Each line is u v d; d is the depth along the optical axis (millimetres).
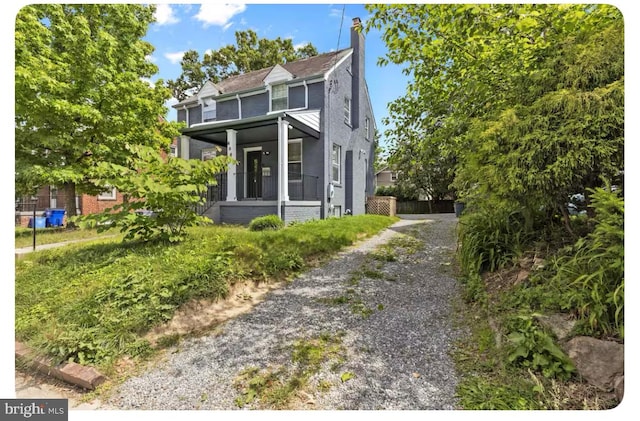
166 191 4152
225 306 3057
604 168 2008
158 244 4457
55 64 7715
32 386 1944
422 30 3768
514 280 2680
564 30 2768
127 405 1764
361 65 12609
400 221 10461
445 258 4586
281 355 2170
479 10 2971
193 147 12430
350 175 11844
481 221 3488
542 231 3049
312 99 10164
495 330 2164
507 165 2367
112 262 3760
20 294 3020
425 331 2406
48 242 6395
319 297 3236
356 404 1669
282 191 8125
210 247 4336
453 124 3725
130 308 2656
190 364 2121
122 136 8977
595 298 1748
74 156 8625
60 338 2186
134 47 9359
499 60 3324
